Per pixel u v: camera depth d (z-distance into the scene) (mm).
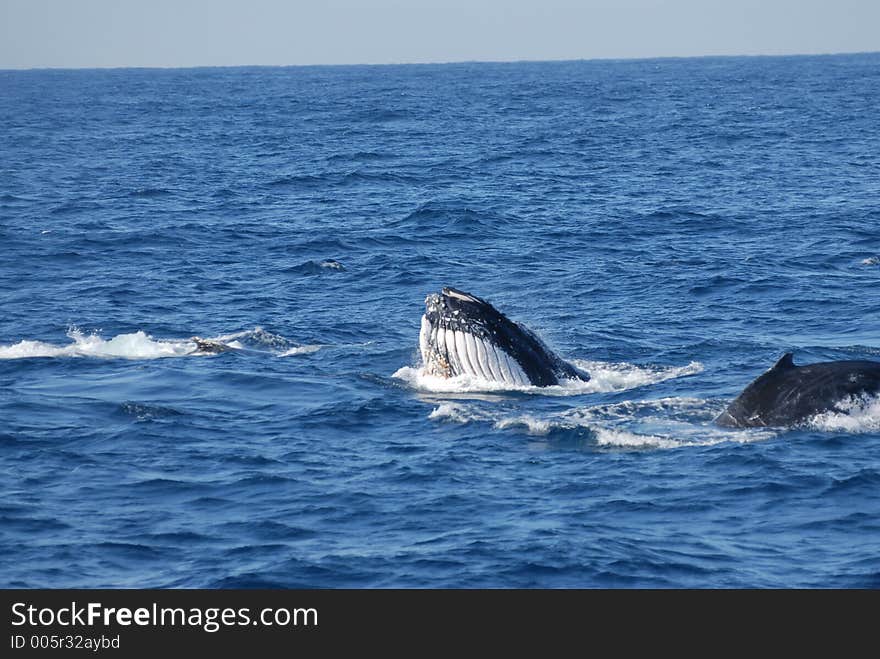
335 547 30531
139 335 55312
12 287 68562
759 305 62125
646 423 40406
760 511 32469
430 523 32031
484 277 71250
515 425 40594
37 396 44781
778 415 39312
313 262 75062
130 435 39906
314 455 37969
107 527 31891
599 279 69812
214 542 30984
